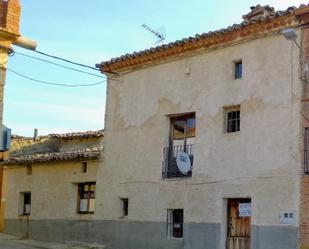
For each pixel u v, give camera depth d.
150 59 20.25
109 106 22.00
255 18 16.59
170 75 19.69
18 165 26.08
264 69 16.77
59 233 23.16
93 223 21.69
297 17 15.84
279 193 15.77
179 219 18.77
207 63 18.48
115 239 20.62
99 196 21.67
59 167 23.92
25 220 25.12
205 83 18.44
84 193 22.81
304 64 15.76
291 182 15.54
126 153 20.91
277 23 16.31
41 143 29.66
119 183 20.92
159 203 19.25
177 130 19.44
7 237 24.78
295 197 15.37
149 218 19.50
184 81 19.14
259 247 15.98
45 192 24.38
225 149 17.45
